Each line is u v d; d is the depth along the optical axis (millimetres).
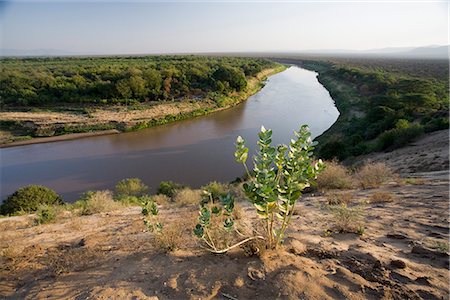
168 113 36031
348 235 3785
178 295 2322
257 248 2805
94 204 9281
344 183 8852
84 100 36969
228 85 45938
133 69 44375
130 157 24594
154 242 3607
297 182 2701
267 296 2201
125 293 2387
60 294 2557
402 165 13789
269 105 43188
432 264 2789
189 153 25203
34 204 11766
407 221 4414
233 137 29156
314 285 2252
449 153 12883
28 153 25734
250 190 2705
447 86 43906
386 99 30406
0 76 41375
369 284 2334
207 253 3016
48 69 56938
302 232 4012
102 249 3691
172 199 12648
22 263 3510
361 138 22906
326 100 46562
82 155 25172
